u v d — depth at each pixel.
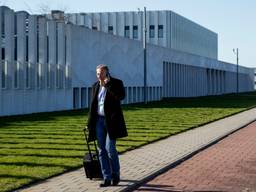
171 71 81.62
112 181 10.62
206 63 105.50
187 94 92.06
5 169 12.42
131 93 61.62
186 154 15.52
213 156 15.59
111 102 10.51
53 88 41.91
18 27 37.22
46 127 25.44
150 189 10.46
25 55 37.69
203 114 38.06
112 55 54.81
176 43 104.31
